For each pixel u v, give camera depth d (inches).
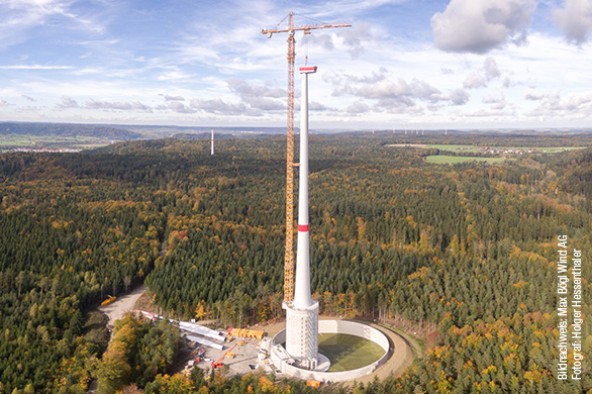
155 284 7224.4
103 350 5536.4
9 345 5187.0
